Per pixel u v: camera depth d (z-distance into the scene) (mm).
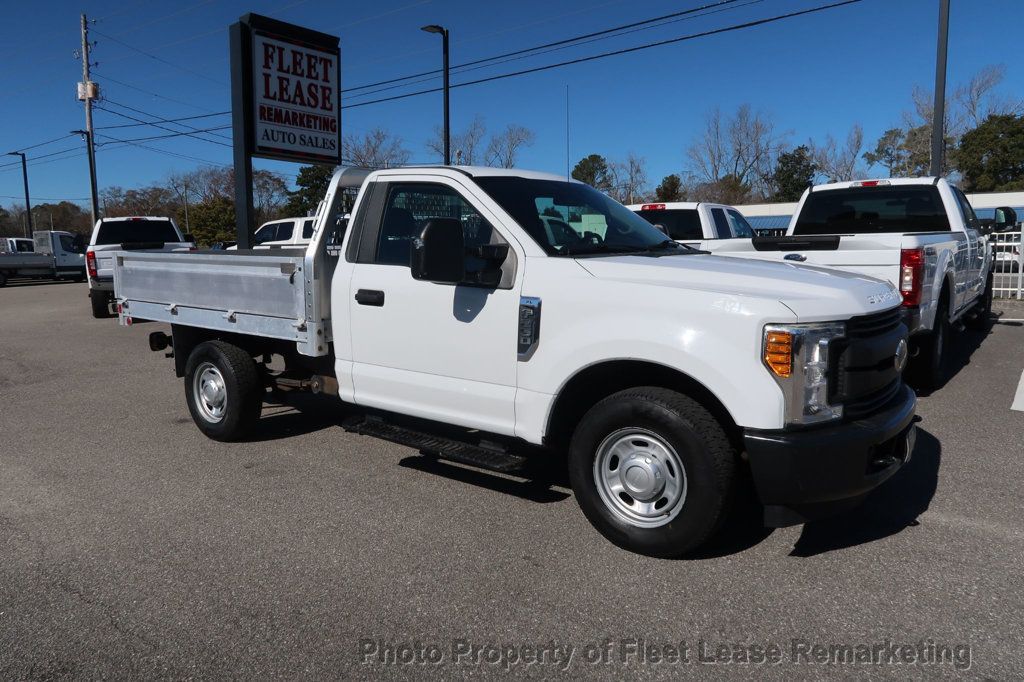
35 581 3867
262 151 9586
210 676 3045
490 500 4898
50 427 6953
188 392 6496
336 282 5203
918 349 6992
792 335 3529
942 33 15523
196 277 6188
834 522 4434
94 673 3072
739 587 3686
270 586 3779
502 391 4422
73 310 18219
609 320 3971
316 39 10125
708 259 4523
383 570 3930
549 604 3561
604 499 4137
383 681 2998
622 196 53125
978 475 5145
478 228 4695
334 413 7348
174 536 4406
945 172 56406
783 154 60500
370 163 41469
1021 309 14055
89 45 35062
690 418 3742
